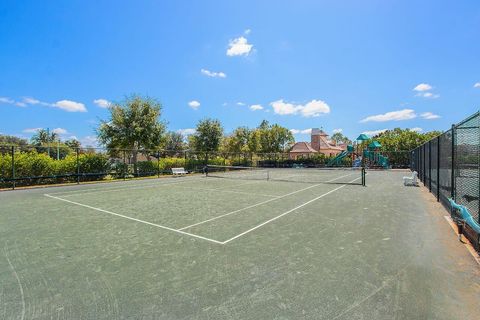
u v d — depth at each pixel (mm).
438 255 5141
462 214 6043
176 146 72562
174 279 4266
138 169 26094
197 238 6367
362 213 8930
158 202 11539
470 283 4020
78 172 20641
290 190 15414
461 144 7352
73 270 4668
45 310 3471
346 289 3875
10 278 4410
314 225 7418
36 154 19578
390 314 3254
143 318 3262
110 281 4238
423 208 9727
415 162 26531
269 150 52844
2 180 17375
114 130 26297
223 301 3609
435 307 3398
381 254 5207
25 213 9516
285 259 5016
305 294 3752
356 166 42531
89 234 6805
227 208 10008
